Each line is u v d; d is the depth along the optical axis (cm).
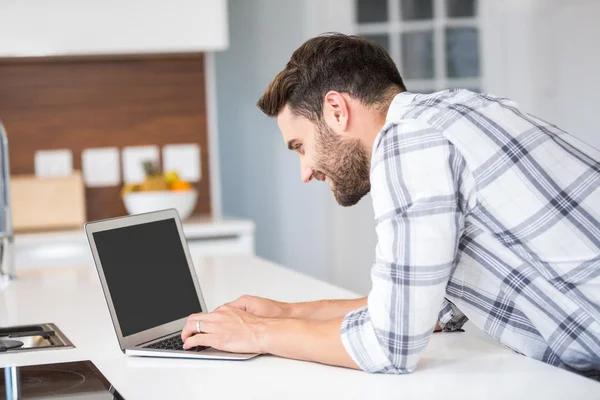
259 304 158
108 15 345
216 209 386
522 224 131
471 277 140
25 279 237
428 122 128
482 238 135
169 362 139
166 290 164
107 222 156
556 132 137
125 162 387
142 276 159
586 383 120
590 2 436
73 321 177
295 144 149
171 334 160
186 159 393
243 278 222
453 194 125
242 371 131
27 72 376
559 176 131
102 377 130
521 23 435
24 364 141
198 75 392
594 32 437
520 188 129
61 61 379
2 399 118
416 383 122
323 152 145
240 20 427
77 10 342
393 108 135
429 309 124
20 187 348
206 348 146
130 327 151
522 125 133
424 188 124
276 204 436
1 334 169
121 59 384
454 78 436
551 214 130
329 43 143
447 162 126
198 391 121
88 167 384
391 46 431
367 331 127
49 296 209
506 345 144
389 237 125
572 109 441
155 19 349
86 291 215
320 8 425
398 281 124
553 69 438
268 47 429
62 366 138
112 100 385
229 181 434
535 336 140
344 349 129
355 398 115
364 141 142
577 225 130
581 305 133
